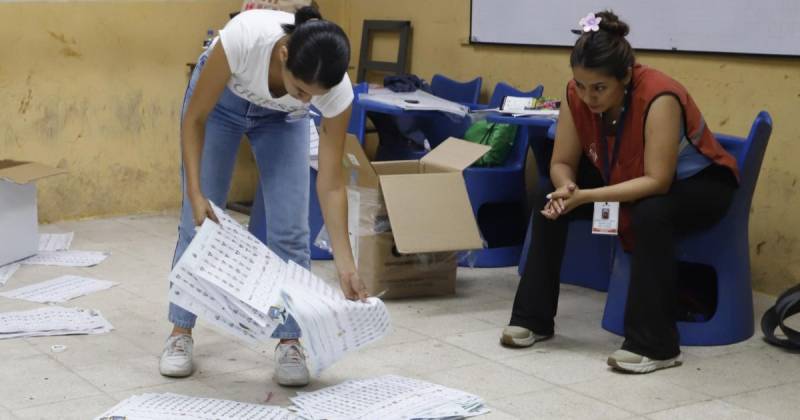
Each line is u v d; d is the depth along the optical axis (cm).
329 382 268
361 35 553
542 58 447
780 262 366
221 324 230
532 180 450
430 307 346
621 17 411
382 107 408
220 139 255
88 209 486
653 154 282
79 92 474
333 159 245
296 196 260
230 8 512
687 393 265
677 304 326
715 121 382
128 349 292
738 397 262
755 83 366
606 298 351
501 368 282
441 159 368
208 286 226
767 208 368
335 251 248
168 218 491
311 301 234
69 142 475
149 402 242
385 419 235
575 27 428
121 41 482
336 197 247
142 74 490
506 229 422
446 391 256
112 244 433
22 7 453
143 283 369
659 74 288
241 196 532
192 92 242
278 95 239
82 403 248
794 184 358
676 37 391
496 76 472
